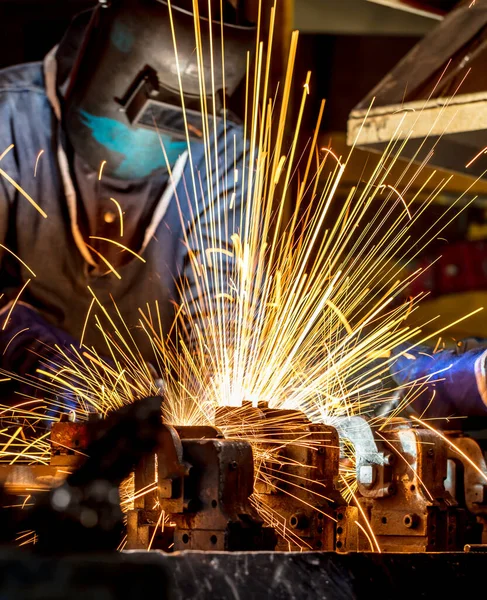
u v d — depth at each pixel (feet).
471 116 8.02
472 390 7.96
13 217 9.08
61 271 9.23
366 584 4.80
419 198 13.97
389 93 8.66
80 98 8.68
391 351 8.70
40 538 4.18
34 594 3.37
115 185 9.27
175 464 5.19
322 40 14.30
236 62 8.34
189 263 9.50
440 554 5.15
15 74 9.19
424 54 8.79
